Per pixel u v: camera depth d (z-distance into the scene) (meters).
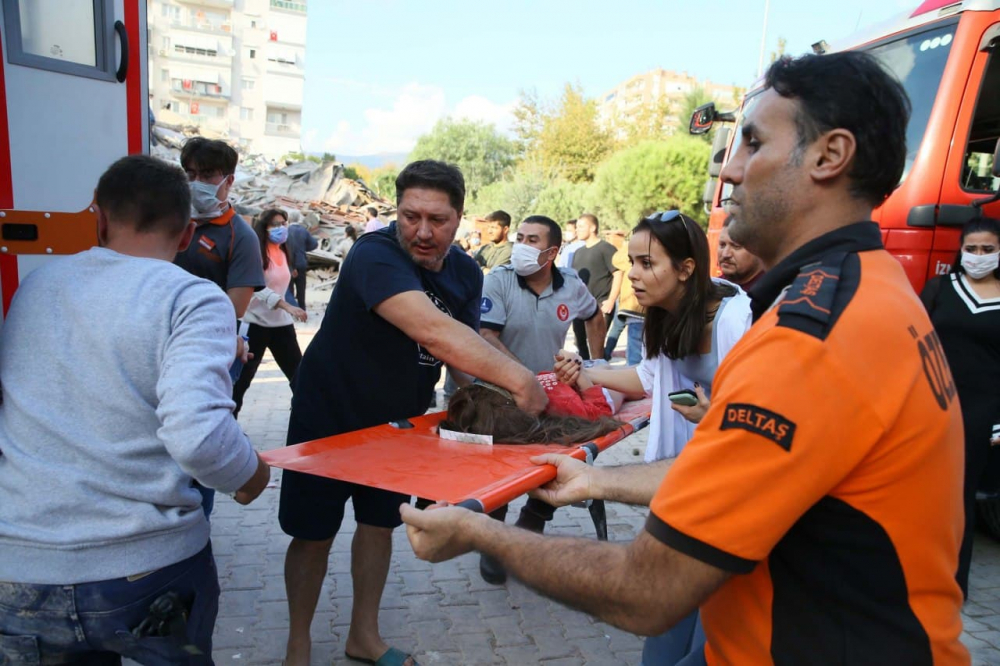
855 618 1.06
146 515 1.55
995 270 3.46
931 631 1.07
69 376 1.55
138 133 2.47
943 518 1.06
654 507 1.08
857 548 1.04
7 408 1.58
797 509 1.00
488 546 1.27
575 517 4.57
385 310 2.32
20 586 1.50
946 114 4.16
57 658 1.60
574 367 2.77
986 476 3.98
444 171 2.38
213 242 3.44
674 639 2.24
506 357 2.33
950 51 4.26
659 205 29.98
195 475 1.52
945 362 1.12
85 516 1.53
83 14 2.26
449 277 2.66
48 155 2.16
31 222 2.13
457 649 3.03
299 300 12.45
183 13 81.62
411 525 1.33
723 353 2.23
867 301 1.05
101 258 1.66
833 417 0.98
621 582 1.10
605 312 7.99
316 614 3.23
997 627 3.43
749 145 1.23
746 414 1.01
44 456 1.53
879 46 4.80
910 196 4.18
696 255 2.23
